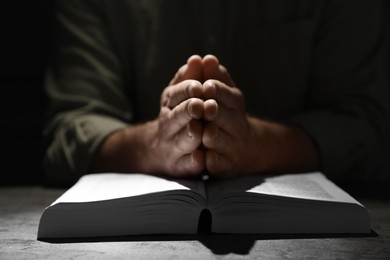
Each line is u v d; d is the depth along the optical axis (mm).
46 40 1578
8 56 1577
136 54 1169
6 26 1573
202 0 1151
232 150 729
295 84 1130
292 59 1126
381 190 914
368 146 1012
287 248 569
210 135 682
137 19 1167
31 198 868
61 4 1198
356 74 1082
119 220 617
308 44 1116
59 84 1127
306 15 1130
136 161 843
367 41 1096
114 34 1176
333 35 1108
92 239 607
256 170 812
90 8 1181
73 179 966
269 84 1141
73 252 563
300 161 890
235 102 728
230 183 708
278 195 620
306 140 915
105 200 613
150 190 631
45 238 611
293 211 620
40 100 1579
